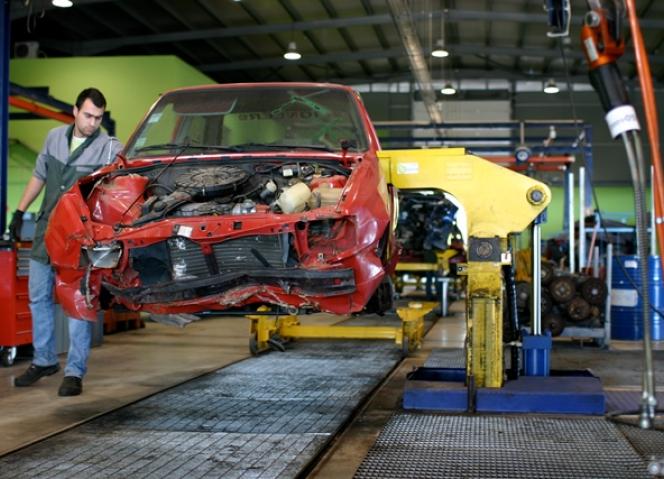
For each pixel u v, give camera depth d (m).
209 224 3.17
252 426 3.44
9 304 5.43
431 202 10.44
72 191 3.48
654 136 1.70
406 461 2.73
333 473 2.71
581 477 2.52
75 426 3.43
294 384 4.64
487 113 23.94
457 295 14.85
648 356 1.89
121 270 3.31
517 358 3.92
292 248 3.29
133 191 3.55
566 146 14.17
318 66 22.25
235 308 3.46
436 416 3.48
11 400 4.09
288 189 3.27
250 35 18.16
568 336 6.59
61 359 5.86
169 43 18.72
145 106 15.26
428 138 16.00
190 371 5.20
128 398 4.16
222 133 4.34
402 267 10.90
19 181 15.48
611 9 1.79
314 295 3.13
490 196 3.71
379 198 3.26
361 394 4.29
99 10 16.12
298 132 4.30
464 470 2.61
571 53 19.88
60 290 3.48
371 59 20.58
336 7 16.78
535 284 4.07
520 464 2.68
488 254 3.61
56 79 15.44
